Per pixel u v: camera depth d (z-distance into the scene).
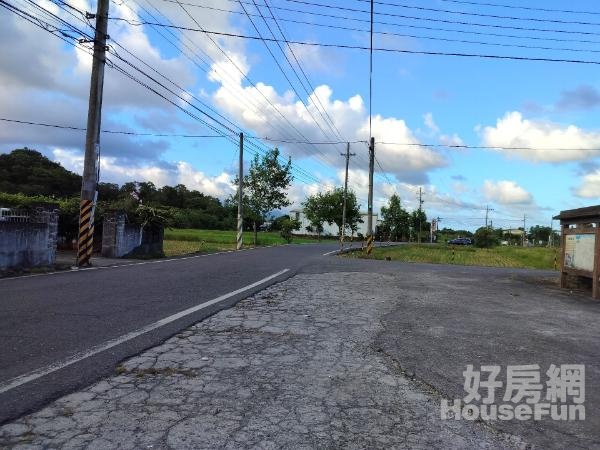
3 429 3.92
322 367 5.91
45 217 16.28
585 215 14.44
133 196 26.61
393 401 4.91
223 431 4.04
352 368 5.91
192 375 5.41
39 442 3.72
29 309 8.43
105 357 5.86
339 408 4.66
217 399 4.74
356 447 3.88
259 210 44.91
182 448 3.72
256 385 5.18
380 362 6.21
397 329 8.12
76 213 23.92
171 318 8.14
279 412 4.49
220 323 8.06
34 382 4.94
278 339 7.17
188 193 115.06
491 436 4.23
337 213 74.31
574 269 15.51
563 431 4.39
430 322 8.82
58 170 58.12
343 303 10.55
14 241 14.81
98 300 9.55
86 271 15.05
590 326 9.16
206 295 10.77
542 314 10.34
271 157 44.59
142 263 18.52
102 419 4.18
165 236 46.16
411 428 4.30
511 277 19.36
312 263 21.17
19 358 5.69
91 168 17.12
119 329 7.24
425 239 111.38
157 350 6.31
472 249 64.56
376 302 10.88
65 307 8.70
